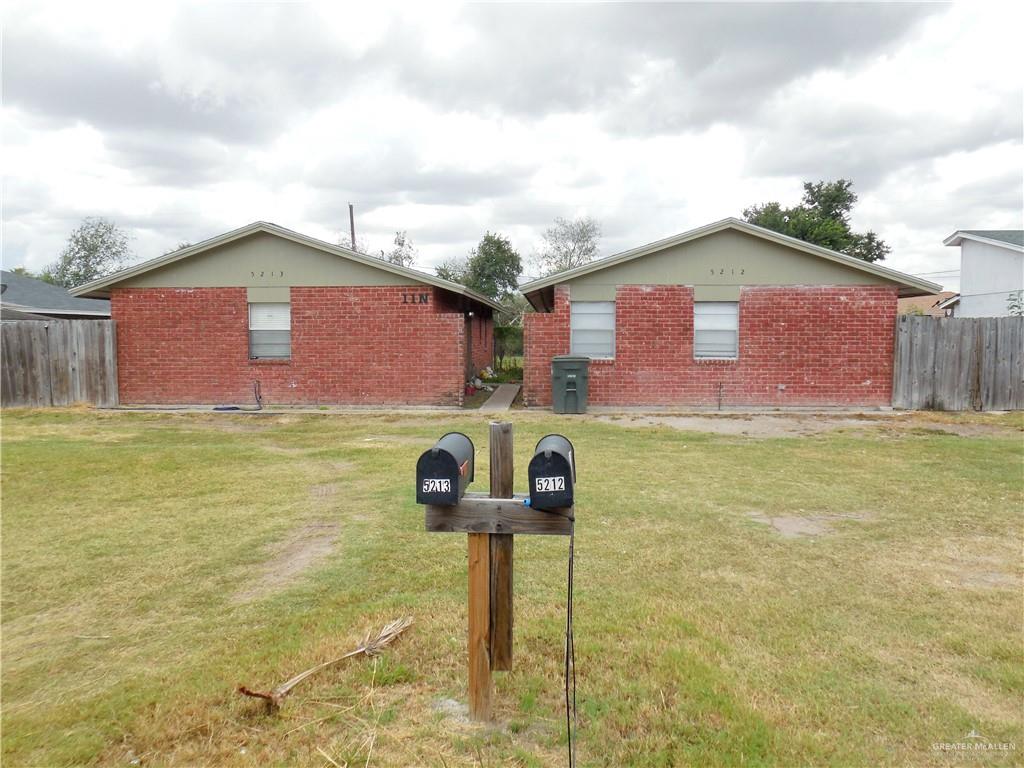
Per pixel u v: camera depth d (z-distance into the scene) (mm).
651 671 3473
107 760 2795
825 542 5531
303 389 15922
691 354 15219
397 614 4145
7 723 3039
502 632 3127
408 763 2773
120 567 5043
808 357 15055
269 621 4109
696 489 7328
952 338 14695
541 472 2875
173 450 10078
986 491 7238
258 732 2994
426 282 15523
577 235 46250
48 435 11711
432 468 2912
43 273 48281
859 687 3324
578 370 14406
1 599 4465
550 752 2842
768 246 14961
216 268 15852
